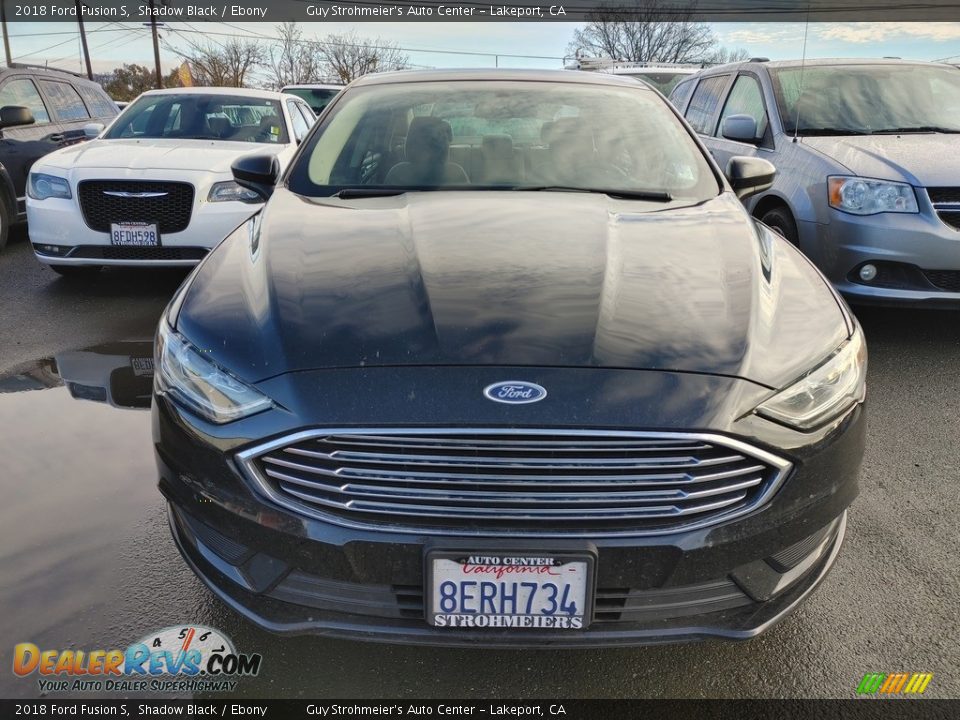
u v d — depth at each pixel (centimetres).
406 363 173
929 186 400
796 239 460
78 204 514
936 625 219
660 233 240
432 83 345
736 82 599
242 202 520
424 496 162
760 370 177
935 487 296
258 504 170
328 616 174
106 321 477
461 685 196
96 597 225
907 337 460
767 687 196
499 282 202
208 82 4278
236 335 187
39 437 324
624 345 179
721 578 171
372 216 252
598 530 163
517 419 162
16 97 711
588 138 312
